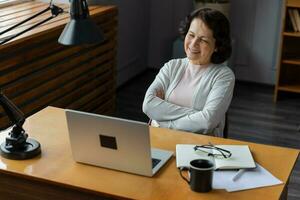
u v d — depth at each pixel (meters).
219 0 5.05
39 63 3.37
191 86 2.61
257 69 5.44
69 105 3.80
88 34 1.96
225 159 2.10
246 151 2.19
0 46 2.90
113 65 4.39
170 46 5.72
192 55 2.58
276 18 5.20
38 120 2.50
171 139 2.32
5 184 2.09
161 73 2.72
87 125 1.99
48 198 2.03
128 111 4.73
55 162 2.11
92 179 1.97
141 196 1.86
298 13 4.83
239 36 5.39
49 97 3.54
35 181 2.01
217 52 2.58
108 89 4.39
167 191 1.89
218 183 1.95
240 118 4.62
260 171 2.05
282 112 4.79
